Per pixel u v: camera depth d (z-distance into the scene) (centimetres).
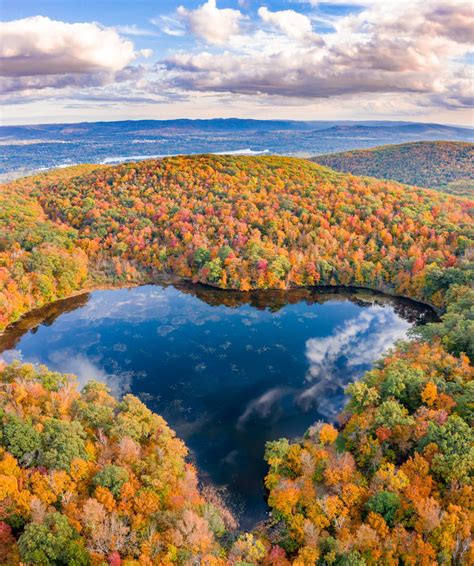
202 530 5903
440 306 15025
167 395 10500
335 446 8056
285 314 15025
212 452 8656
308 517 6406
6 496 5872
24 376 8688
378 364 10388
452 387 8312
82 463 6544
